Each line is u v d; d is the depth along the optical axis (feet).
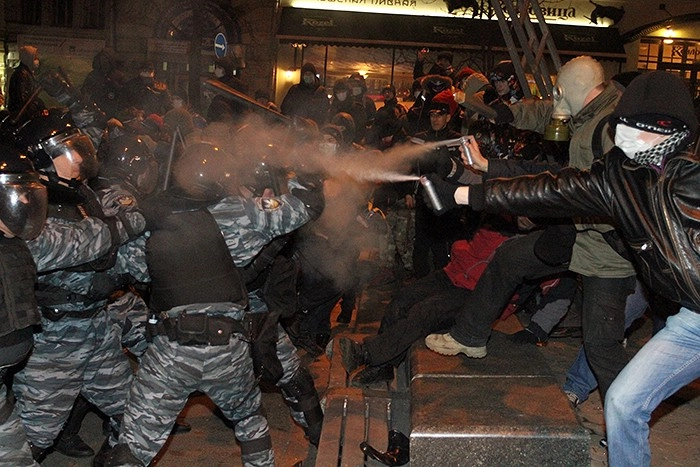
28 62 20.68
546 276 16.28
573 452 12.87
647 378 10.67
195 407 19.61
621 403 10.79
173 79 66.74
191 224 12.28
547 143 17.38
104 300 13.96
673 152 10.32
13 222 10.70
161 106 38.99
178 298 12.26
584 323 14.30
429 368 15.55
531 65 19.76
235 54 61.46
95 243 12.00
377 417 16.08
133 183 14.78
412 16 63.52
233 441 17.72
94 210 13.17
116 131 16.30
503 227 16.81
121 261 13.06
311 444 17.33
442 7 63.52
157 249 12.23
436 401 13.98
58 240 11.69
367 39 62.28
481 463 12.95
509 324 20.54
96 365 14.32
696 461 14.43
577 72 13.62
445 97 25.07
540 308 18.12
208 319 12.24
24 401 13.64
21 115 13.88
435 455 12.97
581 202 11.04
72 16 66.95
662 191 10.27
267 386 20.94
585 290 14.26
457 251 17.57
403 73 63.57
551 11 63.36
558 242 14.08
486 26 56.70
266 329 13.00
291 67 64.64
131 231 12.29
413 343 17.21
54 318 13.38
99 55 40.34
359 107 38.01
